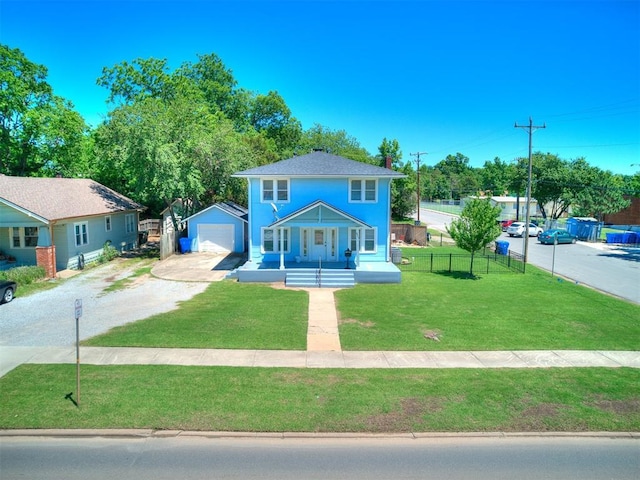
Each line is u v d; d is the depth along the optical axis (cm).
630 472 746
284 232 2483
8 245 2472
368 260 2514
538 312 1708
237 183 3509
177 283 2169
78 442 822
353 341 1371
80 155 4022
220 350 1280
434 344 1354
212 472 730
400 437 848
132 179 3641
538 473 739
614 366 1199
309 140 6538
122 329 1458
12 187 2469
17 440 827
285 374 1119
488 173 11694
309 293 1970
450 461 772
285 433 855
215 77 5538
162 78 4300
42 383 1046
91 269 2559
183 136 3100
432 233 4738
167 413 914
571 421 905
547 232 4062
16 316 1609
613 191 5319
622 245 3975
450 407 953
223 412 921
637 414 936
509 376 1121
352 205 2470
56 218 2303
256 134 5128
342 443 827
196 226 3091
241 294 1942
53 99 3856
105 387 1027
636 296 2038
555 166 5650
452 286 2147
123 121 2875
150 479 711
